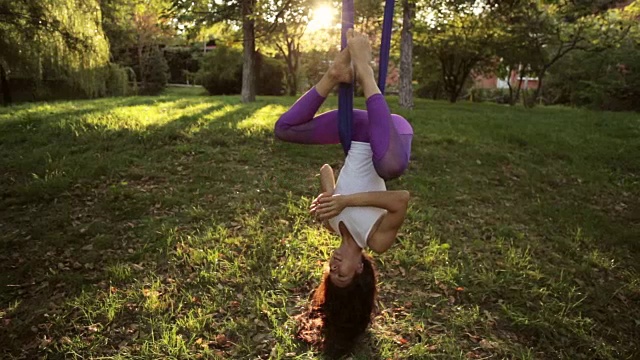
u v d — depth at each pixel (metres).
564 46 18.86
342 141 2.47
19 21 10.19
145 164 6.43
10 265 4.28
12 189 5.59
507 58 17.97
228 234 4.80
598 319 3.90
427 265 4.37
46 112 9.59
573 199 6.43
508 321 3.71
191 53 33.47
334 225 2.47
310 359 3.12
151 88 25.70
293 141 2.62
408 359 3.22
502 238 5.03
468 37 16.73
